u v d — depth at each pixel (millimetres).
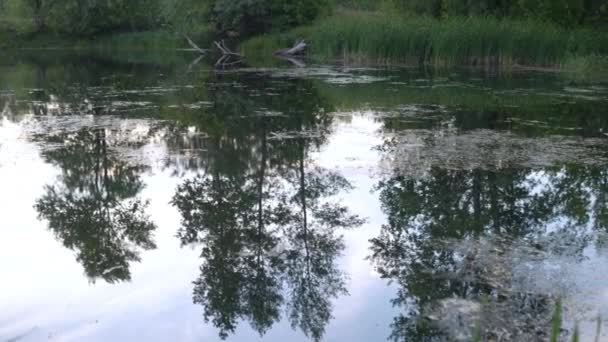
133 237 5422
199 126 10109
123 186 6887
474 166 7383
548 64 19391
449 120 10273
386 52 20688
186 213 6051
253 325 3881
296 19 28453
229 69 19906
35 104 12367
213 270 4730
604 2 23500
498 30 19547
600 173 7035
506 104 11844
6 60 25766
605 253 4773
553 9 23094
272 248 5160
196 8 28125
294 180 7113
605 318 3727
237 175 7332
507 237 5199
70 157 8062
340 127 9906
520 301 3996
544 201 6129
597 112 10875
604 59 18016
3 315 3973
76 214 6004
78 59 26125
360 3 35938
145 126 10039
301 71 18547
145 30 36719
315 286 4434
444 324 3748
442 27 20188
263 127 10023
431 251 4949
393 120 10359
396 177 7055
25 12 36062
